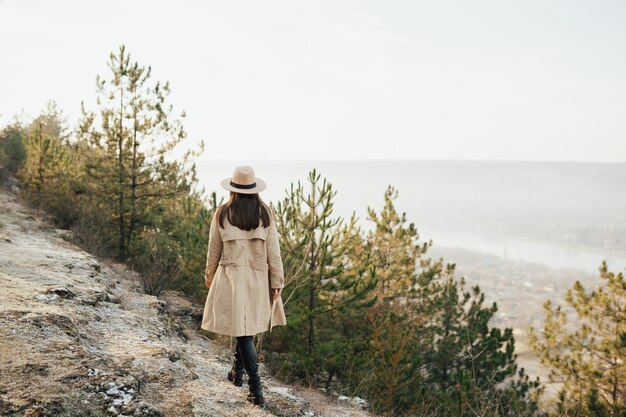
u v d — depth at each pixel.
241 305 3.55
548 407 10.12
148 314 5.99
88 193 12.30
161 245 10.09
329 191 7.29
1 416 2.52
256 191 3.61
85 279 6.05
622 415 9.97
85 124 11.54
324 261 7.39
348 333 9.12
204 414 3.39
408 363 7.21
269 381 5.61
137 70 11.55
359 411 6.08
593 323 11.88
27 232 8.93
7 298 4.28
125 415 2.95
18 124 21.50
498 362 10.84
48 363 3.18
